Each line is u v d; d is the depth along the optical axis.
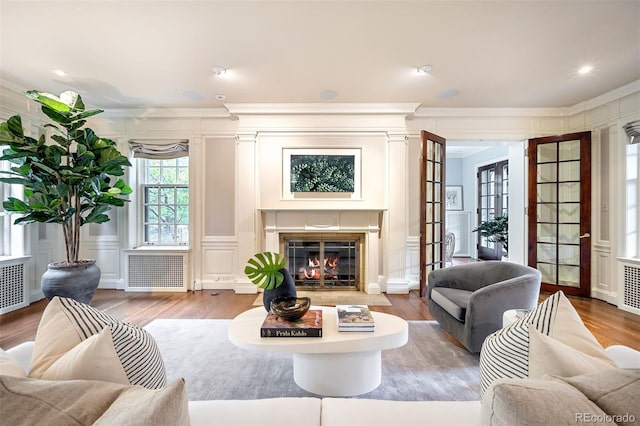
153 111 4.09
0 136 2.77
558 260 4.00
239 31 2.33
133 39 2.44
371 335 1.74
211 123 4.14
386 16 2.15
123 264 4.20
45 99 2.86
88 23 2.23
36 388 0.71
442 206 4.02
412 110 3.91
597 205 3.74
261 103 3.89
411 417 0.94
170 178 4.37
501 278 2.64
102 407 0.72
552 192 4.05
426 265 3.84
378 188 4.08
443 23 2.23
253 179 4.07
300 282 4.17
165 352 2.37
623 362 1.09
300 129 4.03
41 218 3.01
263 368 2.12
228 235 4.17
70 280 3.03
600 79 3.18
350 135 4.07
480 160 6.78
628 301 3.29
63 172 3.00
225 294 3.96
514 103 3.90
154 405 0.65
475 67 2.91
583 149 3.78
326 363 1.79
